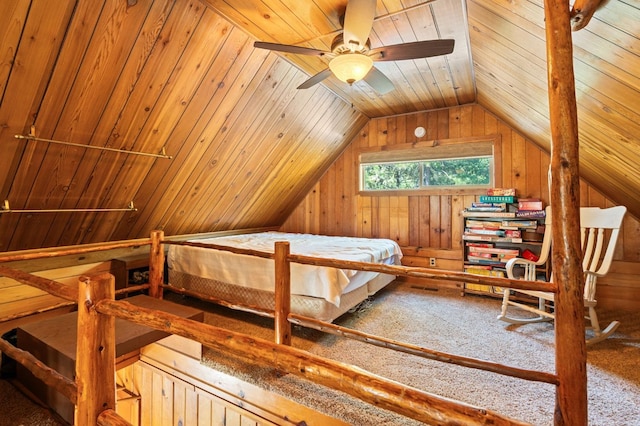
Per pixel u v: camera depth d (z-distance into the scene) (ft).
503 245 11.13
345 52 5.93
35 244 8.30
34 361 4.62
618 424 4.56
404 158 13.03
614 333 7.73
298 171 13.38
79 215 8.34
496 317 8.91
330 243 11.01
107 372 3.61
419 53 5.91
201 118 8.23
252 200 13.02
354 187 14.20
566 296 3.28
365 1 4.80
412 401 2.15
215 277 9.14
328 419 4.91
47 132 6.17
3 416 5.55
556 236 3.36
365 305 9.89
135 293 10.25
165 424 6.98
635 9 2.91
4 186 6.51
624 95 4.23
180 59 6.68
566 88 3.34
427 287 12.09
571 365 3.24
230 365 6.03
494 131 11.48
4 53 4.90
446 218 12.32
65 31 5.14
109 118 6.75
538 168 10.79
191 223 11.95
